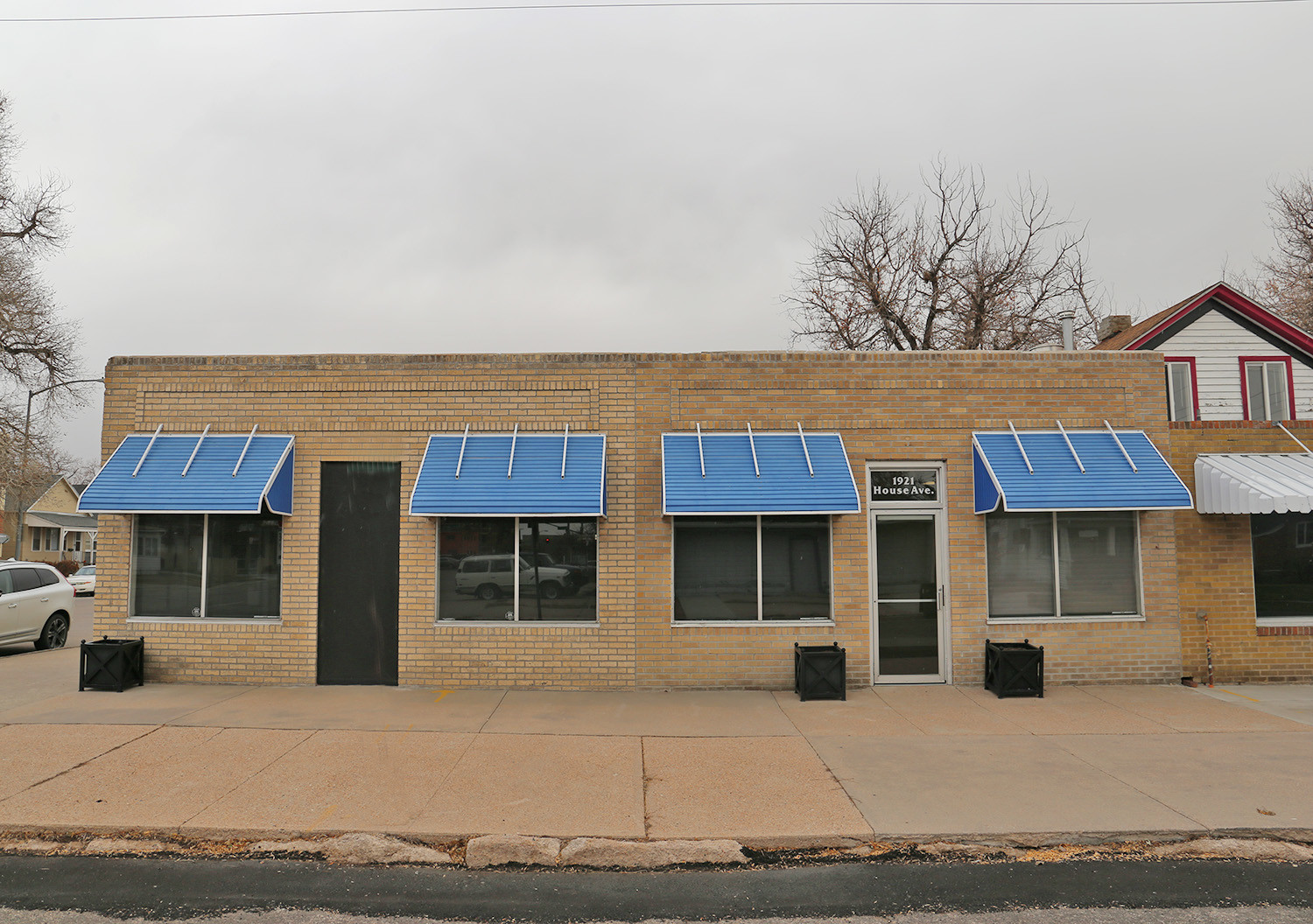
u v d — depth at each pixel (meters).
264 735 8.62
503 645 10.85
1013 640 11.04
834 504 10.45
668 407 11.27
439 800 6.80
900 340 32.31
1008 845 6.06
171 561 11.33
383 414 11.29
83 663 10.70
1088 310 30.72
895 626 11.11
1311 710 9.76
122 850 6.00
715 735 8.70
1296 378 16.83
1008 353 11.40
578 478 10.70
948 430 11.28
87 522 58.34
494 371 11.34
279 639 10.99
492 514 10.40
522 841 5.98
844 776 7.41
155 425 11.40
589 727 8.99
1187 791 7.01
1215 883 5.50
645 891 5.44
